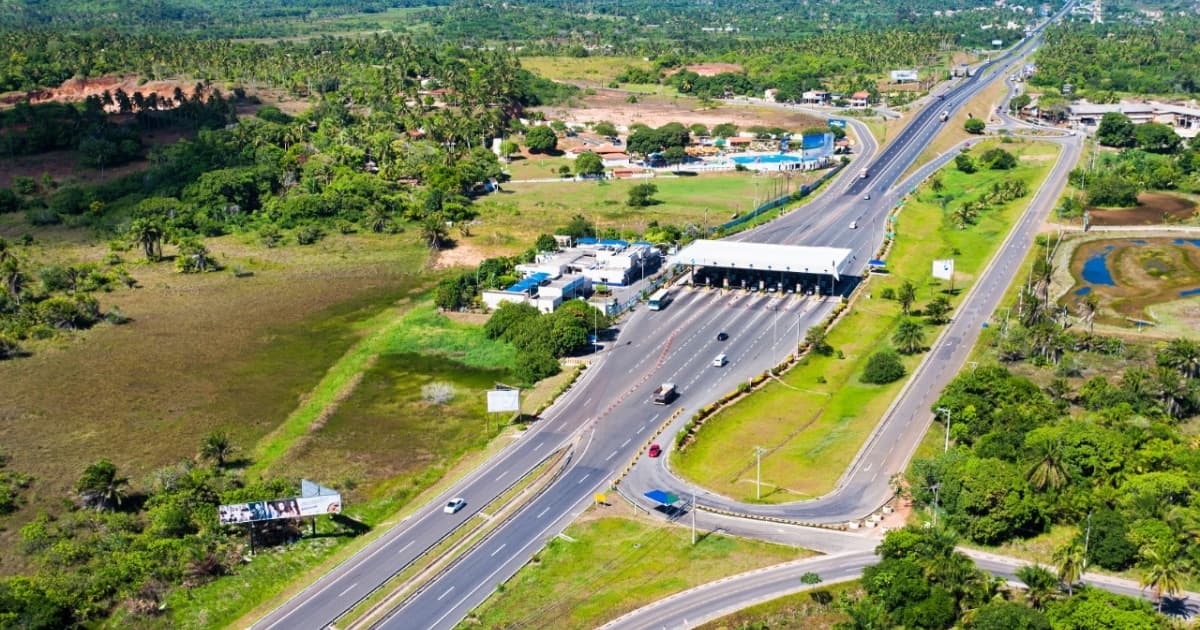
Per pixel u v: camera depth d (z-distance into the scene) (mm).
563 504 173500
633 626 138500
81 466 191625
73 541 162875
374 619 142750
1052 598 133375
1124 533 148250
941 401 197250
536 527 166250
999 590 140875
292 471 189875
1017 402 193500
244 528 166625
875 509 167125
